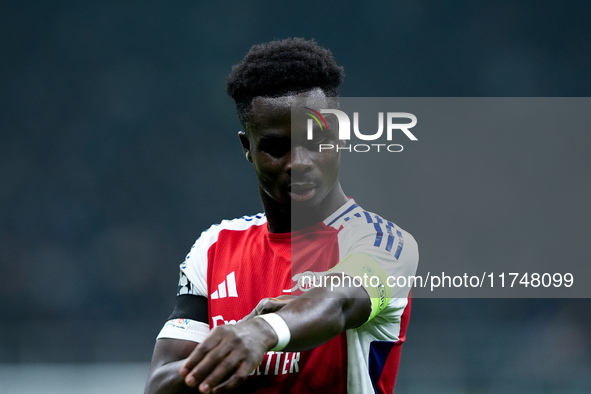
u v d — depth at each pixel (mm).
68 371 53406
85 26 81188
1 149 77875
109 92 80875
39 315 70750
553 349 56906
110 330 65438
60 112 79688
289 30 82562
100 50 81438
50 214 76125
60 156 78062
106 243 75438
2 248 73688
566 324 58219
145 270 74438
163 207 77625
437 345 56750
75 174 77562
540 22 80312
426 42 81438
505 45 81000
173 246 76375
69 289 72438
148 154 78875
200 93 81062
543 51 80250
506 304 59469
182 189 78312
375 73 82000
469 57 81188
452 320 60062
